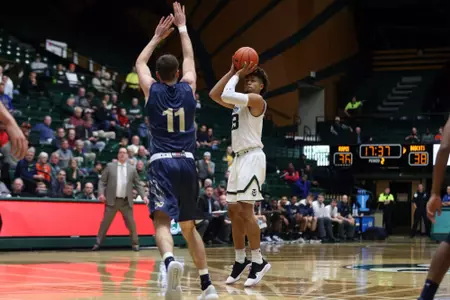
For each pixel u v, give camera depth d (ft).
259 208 56.49
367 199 77.92
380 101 110.11
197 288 18.56
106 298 15.99
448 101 109.40
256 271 19.70
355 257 36.37
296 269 26.81
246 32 91.61
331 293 17.69
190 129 15.69
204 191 49.52
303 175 72.13
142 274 23.11
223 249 43.50
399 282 21.03
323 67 101.04
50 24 88.69
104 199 39.86
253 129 19.94
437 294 18.01
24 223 38.04
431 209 11.63
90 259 31.65
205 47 96.07
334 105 105.09
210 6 93.40
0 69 54.80
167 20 16.92
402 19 113.39
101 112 58.85
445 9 107.45
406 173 79.20
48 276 22.16
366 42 114.62
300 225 61.77
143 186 43.32
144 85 15.76
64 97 62.08
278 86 93.81
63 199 40.32
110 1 93.09
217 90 20.08
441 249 11.64
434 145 77.30
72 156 47.44
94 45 93.45
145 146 60.34
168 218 15.11
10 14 84.38
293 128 92.58
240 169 19.88
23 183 40.24
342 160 81.25
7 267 26.12
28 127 47.73
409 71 112.57
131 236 40.24
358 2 105.81
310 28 96.43
